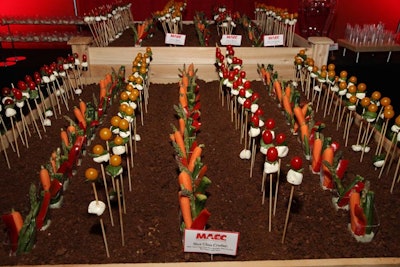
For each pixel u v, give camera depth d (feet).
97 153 4.83
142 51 11.54
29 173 6.84
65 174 6.14
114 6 14.55
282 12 13.30
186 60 11.73
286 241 5.00
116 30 14.71
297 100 8.48
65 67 9.59
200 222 4.58
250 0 17.69
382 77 12.43
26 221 4.76
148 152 7.36
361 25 14.75
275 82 9.47
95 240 5.03
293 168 4.63
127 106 6.41
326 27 14.85
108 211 5.62
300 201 5.81
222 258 4.73
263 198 5.74
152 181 6.40
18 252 4.76
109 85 9.35
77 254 4.78
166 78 11.91
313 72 9.23
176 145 5.91
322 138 6.46
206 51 11.62
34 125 8.81
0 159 7.30
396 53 14.40
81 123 7.30
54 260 4.68
